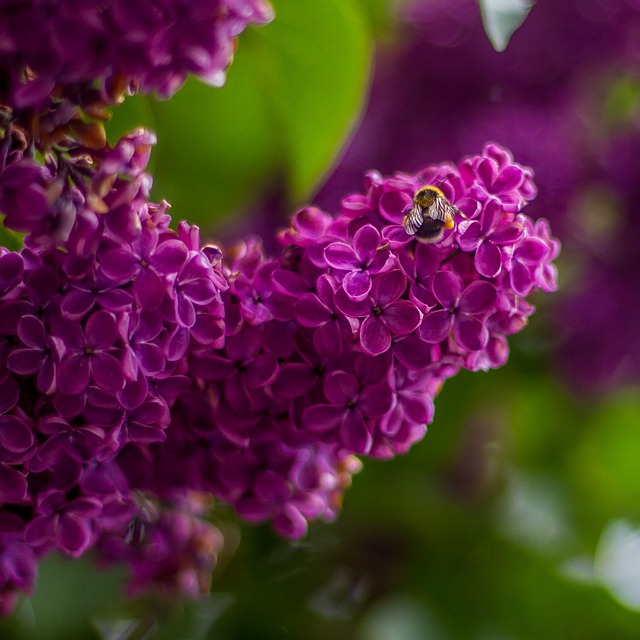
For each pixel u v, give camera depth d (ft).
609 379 3.26
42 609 2.80
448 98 3.25
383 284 2.27
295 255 2.33
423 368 2.30
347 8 2.59
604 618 3.08
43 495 2.31
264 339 2.31
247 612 2.96
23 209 2.17
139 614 2.88
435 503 3.07
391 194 2.29
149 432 2.29
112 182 2.22
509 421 3.33
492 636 3.04
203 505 2.59
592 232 3.32
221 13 2.14
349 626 2.98
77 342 2.23
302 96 2.67
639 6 3.27
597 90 3.52
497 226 2.27
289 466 2.40
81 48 2.11
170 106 2.70
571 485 3.43
